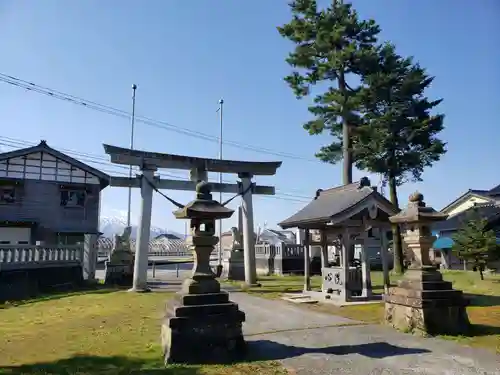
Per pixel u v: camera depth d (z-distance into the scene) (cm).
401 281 994
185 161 1975
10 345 838
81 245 2238
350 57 2445
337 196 1622
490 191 3931
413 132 2703
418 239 972
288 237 6394
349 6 2473
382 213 1464
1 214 2988
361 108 2686
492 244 2086
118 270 2275
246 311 1249
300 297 1565
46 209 3119
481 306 1241
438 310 911
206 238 769
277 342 841
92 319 1131
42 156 3170
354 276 1482
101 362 700
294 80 2525
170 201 1873
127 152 1831
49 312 1283
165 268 3950
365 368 662
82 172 3269
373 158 2764
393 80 2633
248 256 2036
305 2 2466
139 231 1838
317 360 708
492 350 762
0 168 3056
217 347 713
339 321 1070
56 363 696
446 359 708
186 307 709
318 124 2606
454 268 3453
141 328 995
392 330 948
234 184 2116
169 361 684
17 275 1675
